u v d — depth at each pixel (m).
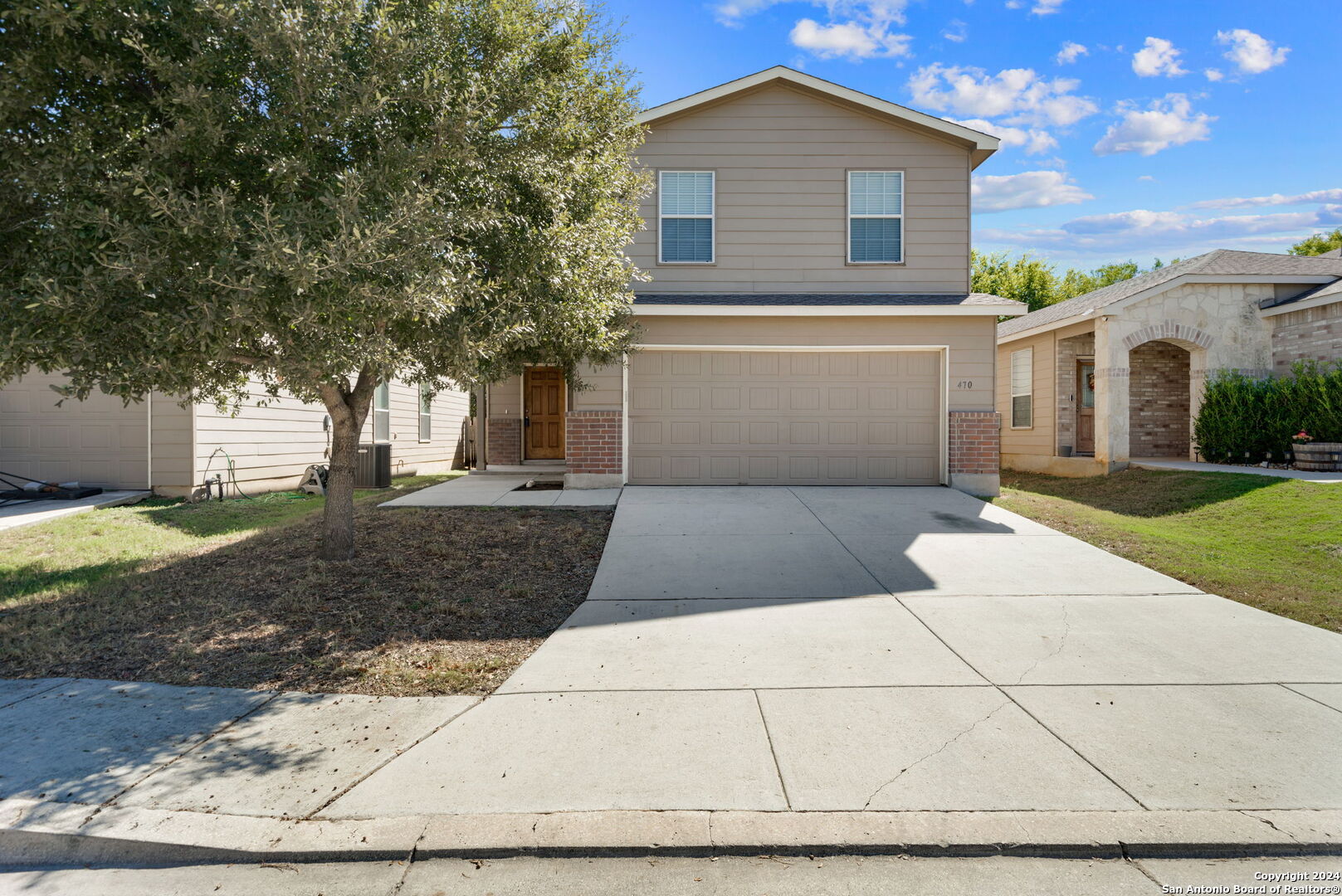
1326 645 4.94
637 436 11.50
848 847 2.86
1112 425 13.73
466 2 5.91
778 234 11.88
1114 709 3.98
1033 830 2.91
